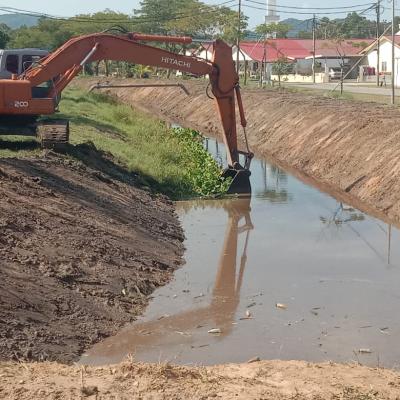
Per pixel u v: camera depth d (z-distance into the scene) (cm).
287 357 1039
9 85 1906
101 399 722
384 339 1109
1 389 736
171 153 2641
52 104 1950
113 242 1469
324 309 1252
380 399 790
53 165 1797
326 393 801
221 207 2162
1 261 1162
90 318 1138
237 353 1055
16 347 972
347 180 2456
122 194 1873
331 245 1709
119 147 2502
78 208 1561
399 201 2041
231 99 2258
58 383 764
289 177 2720
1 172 1541
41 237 1323
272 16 11556
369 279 1432
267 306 1270
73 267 1262
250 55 8762
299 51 8862
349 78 8312
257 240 1766
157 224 1781
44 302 1113
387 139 2441
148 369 827
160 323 1180
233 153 2314
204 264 1542
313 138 3009
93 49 2050
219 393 766
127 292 1281
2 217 1311
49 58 2019
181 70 2166
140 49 2108
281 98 4081
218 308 1257
